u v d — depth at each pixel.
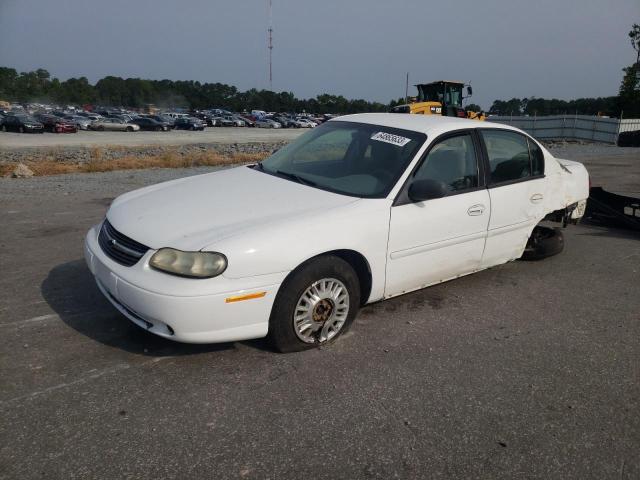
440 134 4.12
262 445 2.58
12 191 9.52
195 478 2.35
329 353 3.49
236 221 3.32
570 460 2.58
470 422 2.84
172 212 3.50
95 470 2.37
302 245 3.24
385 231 3.66
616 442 2.73
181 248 3.04
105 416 2.75
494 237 4.52
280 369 3.27
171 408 2.84
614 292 4.89
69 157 21.78
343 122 4.75
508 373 3.36
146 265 3.10
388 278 3.81
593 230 7.28
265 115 81.44
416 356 3.52
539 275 5.30
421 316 4.16
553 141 32.69
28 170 13.30
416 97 25.84
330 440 2.64
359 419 2.81
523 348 3.71
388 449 2.59
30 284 4.51
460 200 4.14
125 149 26.56
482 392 3.13
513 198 4.59
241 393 3.00
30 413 2.75
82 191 9.78
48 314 3.92
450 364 3.43
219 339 3.12
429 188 3.67
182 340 3.07
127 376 3.13
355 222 3.51
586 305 4.55
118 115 58.19
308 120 74.69
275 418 2.79
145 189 4.26
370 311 4.21
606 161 17.16
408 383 3.18
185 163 18.19
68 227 6.57
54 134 41.81
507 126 4.76
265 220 3.32
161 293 2.96
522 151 4.83
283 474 2.40
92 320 3.85
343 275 3.50
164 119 53.16
